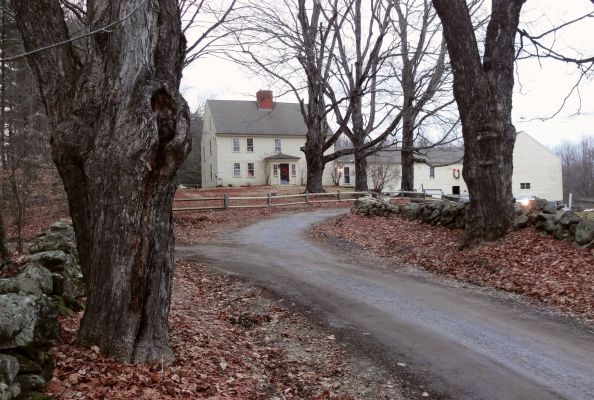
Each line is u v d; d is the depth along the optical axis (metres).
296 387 5.12
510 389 4.86
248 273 10.04
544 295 7.87
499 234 10.50
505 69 10.66
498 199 10.54
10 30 12.92
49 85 4.85
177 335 5.68
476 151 10.62
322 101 25.66
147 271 4.59
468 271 9.63
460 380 5.09
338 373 5.41
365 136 27.27
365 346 6.10
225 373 4.96
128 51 4.54
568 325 6.70
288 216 20.62
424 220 14.38
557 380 5.04
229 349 5.76
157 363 4.62
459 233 12.24
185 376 4.56
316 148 26.22
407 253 11.74
